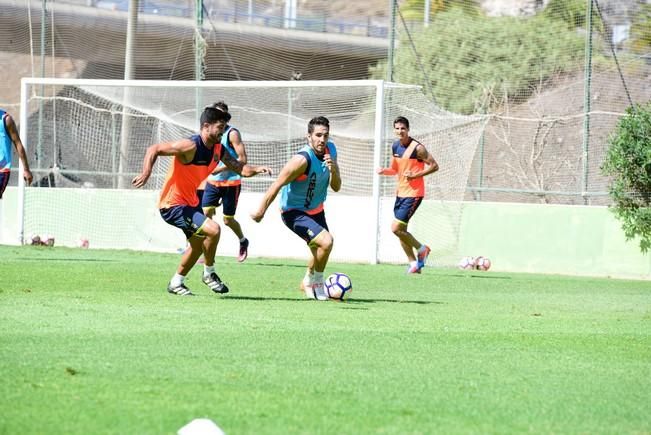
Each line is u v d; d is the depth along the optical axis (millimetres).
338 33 46219
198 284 21266
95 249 35281
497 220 35219
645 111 33500
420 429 7844
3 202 39438
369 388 9445
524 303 20531
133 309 15477
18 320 13508
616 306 20672
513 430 7984
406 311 17188
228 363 10516
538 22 42938
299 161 18234
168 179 17828
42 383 9078
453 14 44188
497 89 42562
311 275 19156
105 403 8352
